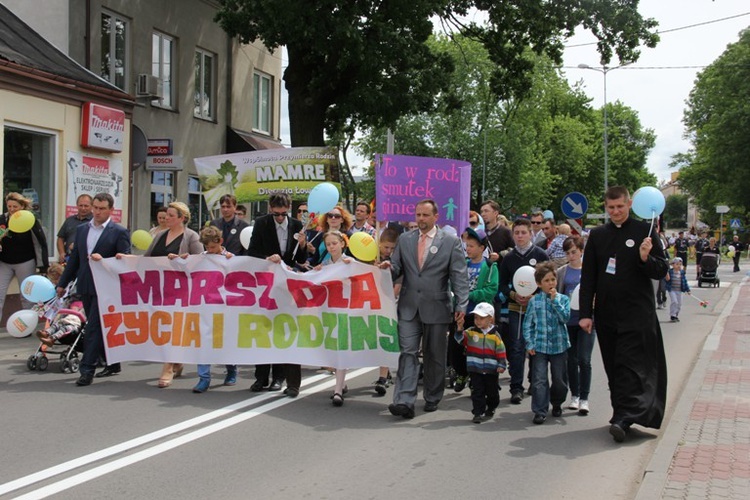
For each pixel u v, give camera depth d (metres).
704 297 22.67
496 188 51.56
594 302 6.62
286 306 7.85
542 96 52.81
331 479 5.15
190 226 21.09
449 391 8.47
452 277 7.13
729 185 54.38
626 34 21.53
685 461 5.38
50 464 5.35
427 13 19.20
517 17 22.28
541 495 4.92
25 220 9.42
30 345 10.60
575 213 19.12
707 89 55.50
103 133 14.17
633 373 6.29
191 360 8.05
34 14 16.41
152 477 5.11
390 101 19.58
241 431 6.37
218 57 22.06
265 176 13.95
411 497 4.83
